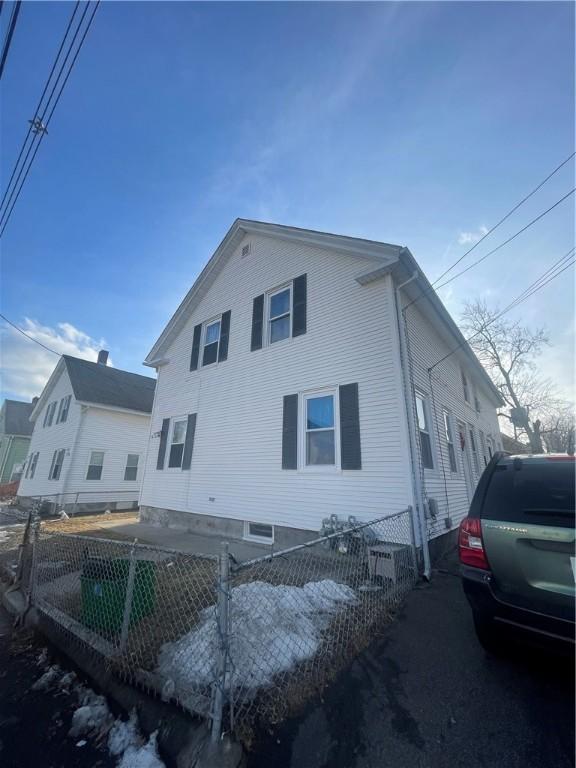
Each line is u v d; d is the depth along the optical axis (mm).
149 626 3240
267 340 8508
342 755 1862
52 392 20781
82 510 15398
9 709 2473
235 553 6344
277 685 2393
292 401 7477
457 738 1933
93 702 2486
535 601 2264
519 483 2660
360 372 6590
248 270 9641
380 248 6730
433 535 5961
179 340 11352
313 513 6508
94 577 3482
